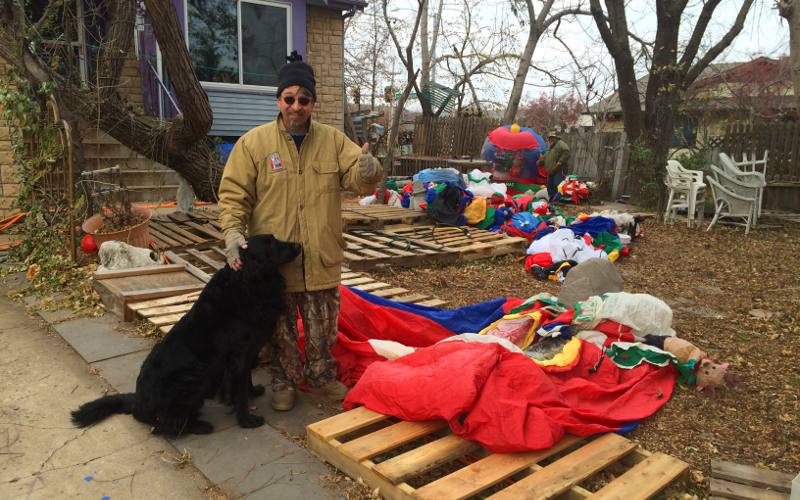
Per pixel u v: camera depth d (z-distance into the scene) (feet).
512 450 9.71
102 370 13.92
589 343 13.56
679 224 37.17
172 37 22.71
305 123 11.35
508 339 13.88
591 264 16.63
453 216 30.81
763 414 12.26
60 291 20.03
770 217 37.73
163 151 27.37
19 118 23.12
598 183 50.21
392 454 10.60
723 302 21.11
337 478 9.69
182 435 11.05
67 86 25.07
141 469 9.99
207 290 11.22
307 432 10.61
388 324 14.84
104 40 28.32
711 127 47.91
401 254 24.54
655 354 13.28
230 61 42.75
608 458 9.79
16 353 15.02
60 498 9.14
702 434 11.46
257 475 9.76
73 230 22.03
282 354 12.10
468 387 9.95
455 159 56.03
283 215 11.27
